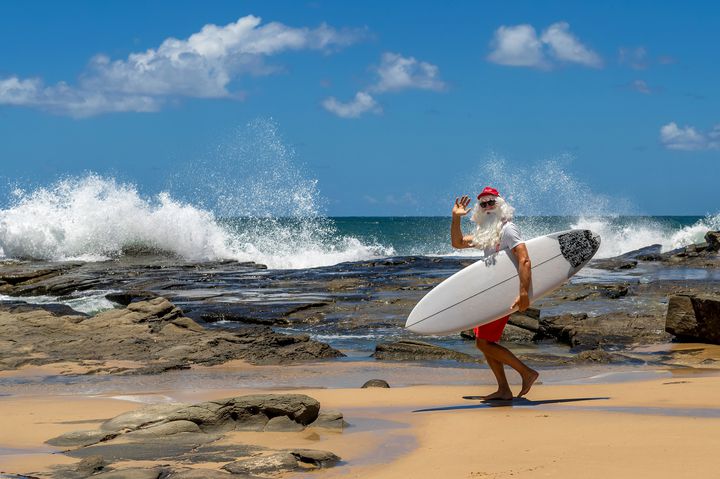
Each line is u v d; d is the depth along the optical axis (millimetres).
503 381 7781
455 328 7793
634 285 20203
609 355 11406
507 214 7789
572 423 6055
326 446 5730
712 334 12406
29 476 4980
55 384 9734
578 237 7840
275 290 21109
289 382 9703
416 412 7141
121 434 6082
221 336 12812
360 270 26031
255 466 5078
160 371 10727
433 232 86125
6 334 13141
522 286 7531
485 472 4715
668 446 4980
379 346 12266
